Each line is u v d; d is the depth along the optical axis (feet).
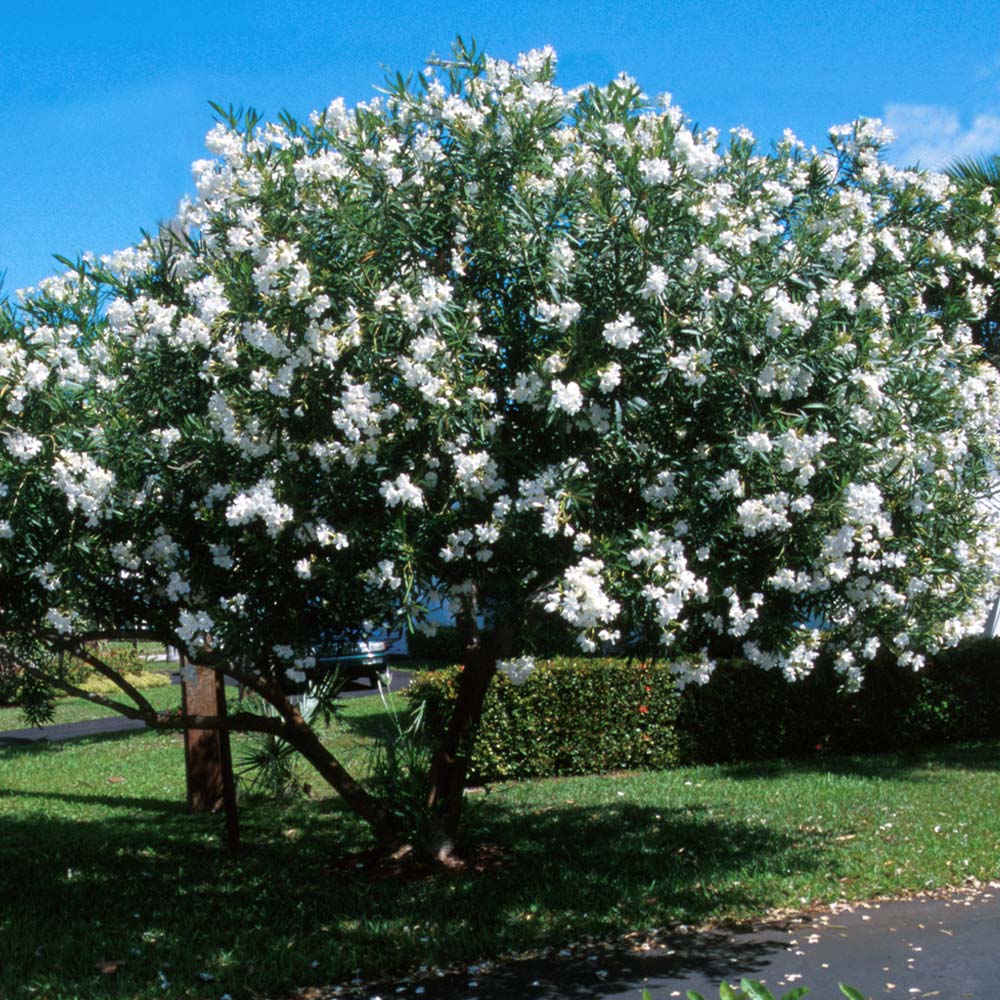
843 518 15.24
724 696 35.06
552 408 14.21
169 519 16.43
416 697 33.81
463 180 16.52
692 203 15.69
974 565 18.85
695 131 16.71
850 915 18.79
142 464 15.67
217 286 15.16
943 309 19.83
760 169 18.67
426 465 15.43
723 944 17.39
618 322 14.46
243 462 15.88
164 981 15.98
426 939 17.56
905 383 16.94
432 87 16.72
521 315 16.20
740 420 15.61
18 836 26.37
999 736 39.68
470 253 16.78
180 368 16.35
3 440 14.83
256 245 15.12
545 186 15.88
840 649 19.43
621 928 18.25
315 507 15.38
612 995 15.28
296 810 28.68
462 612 19.72
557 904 19.49
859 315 16.34
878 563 16.52
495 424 15.42
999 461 19.66
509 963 16.84
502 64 17.04
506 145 16.47
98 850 24.62
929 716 38.06
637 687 34.06
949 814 26.30
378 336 15.05
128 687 20.52
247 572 16.35
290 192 15.60
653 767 34.42
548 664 33.71
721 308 15.28
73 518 15.44
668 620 15.19
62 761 38.40
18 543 15.69
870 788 29.91
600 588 14.76
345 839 24.88
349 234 15.28
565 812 27.53
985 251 19.67
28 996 15.58
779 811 27.12
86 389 15.89
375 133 16.84
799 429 15.03
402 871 21.79
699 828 25.34
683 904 19.38
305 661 17.10
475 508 15.62
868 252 17.07
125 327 16.20
